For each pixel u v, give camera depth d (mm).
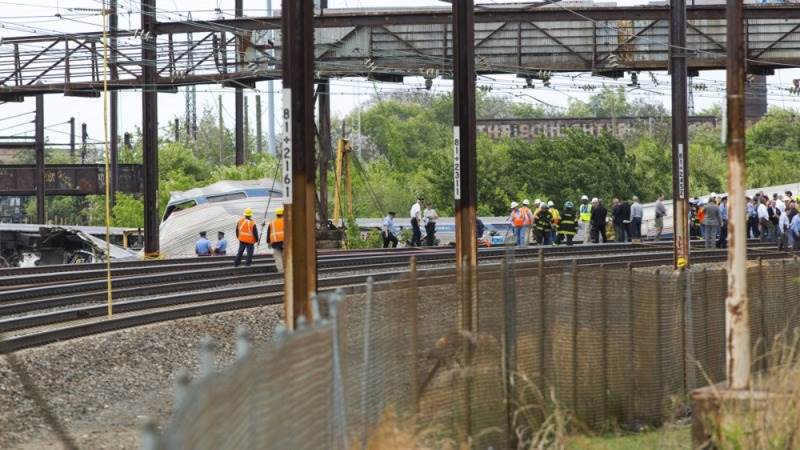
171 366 33938
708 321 34375
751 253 71062
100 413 26422
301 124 29766
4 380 28281
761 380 24422
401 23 76125
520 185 150750
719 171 189000
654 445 25828
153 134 77688
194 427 9836
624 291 29250
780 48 77875
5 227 88125
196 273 54812
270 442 12852
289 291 29734
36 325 38219
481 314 24453
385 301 20547
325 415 15906
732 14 22906
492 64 77688
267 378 12859
